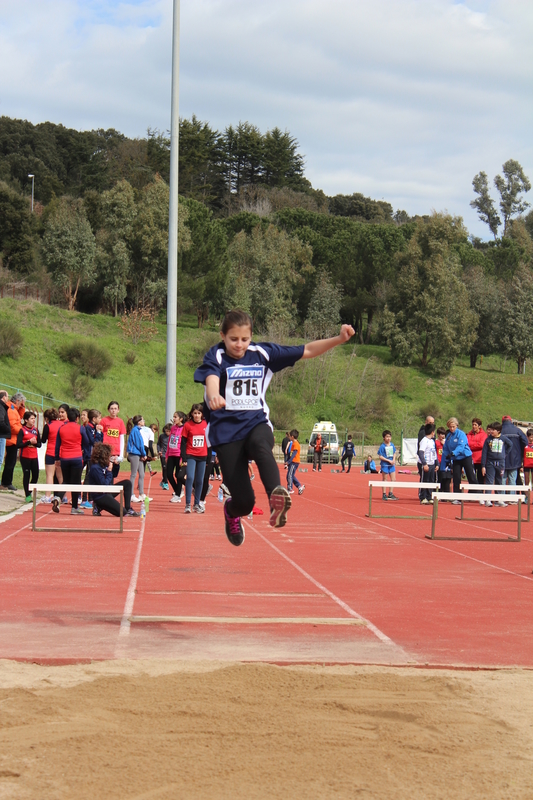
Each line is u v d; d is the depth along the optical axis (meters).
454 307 68.38
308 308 76.69
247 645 5.36
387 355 69.94
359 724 3.72
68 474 14.27
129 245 68.38
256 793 2.95
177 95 23.73
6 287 64.56
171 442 17.88
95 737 3.45
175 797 2.91
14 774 3.08
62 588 7.51
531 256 103.88
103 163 101.75
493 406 64.25
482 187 134.12
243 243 75.38
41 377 47.81
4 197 69.31
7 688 4.10
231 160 116.56
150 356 57.25
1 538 11.08
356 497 22.45
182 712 3.78
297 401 59.09
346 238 85.50
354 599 7.32
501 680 4.56
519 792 3.00
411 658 5.10
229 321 4.63
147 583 7.89
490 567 9.68
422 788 3.03
